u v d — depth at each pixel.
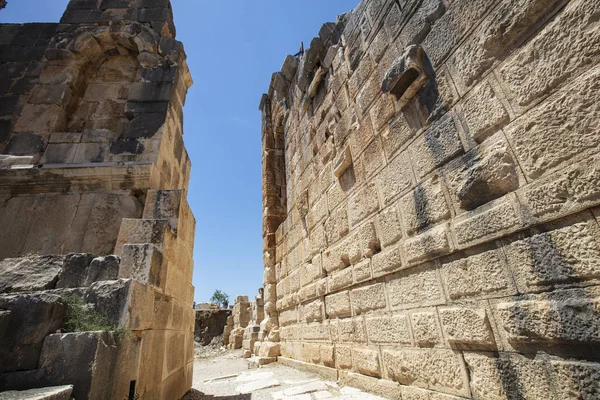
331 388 4.44
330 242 5.57
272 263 9.55
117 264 2.71
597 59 1.96
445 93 3.14
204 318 19.78
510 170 2.40
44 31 5.97
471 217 2.68
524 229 2.26
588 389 1.83
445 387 2.84
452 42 3.10
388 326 3.72
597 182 1.88
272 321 8.98
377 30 4.59
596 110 1.93
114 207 4.12
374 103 4.49
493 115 2.58
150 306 2.71
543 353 2.10
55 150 4.57
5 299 2.03
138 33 5.60
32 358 1.89
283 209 10.29
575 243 1.97
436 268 3.07
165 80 5.33
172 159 5.29
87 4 5.87
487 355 2.47
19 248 3.84
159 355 3.01
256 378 5.84
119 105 5.34
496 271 2.45
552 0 2.23
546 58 2.24
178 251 3.98
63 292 2.24
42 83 5.09
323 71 6.71
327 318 5.49
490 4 2.70
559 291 2.02
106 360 1.98
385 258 3.84
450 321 2.81
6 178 4.13
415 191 3.44
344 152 5.14
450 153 2.99
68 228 3.97
